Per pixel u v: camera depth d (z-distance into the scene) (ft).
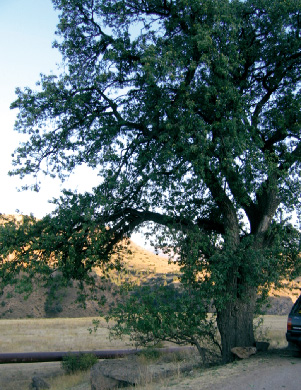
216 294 40.96
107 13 48.03
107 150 45.03
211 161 40.60
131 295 41.55
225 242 42.37
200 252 42.98
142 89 46.19
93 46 49.65
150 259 287.89
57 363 68.08
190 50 43.11
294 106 46.14
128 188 43.93
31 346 84.33
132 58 46.98
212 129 42.22
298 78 49.78
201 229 45.93
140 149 44.27
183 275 39.91
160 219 46.03
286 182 44.32
